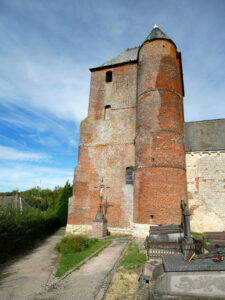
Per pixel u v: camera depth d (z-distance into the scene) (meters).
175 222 12.60
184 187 13.94
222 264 4.57
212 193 14.19
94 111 19.38
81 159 18.06
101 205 16.64
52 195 53.84
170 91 15.38
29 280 6.84
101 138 18.30
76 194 17.16
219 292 4.39
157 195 13.15
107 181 17.05
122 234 15.41
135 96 18.33
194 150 15.33
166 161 13.70
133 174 15.43
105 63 20.98
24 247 12.05
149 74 16.03
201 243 7.22
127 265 7.65
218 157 14.67
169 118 14.66
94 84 20.30
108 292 5.61
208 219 13.85
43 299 5.41
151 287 4.87
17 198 28.69
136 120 16.55
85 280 6.57
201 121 17.16
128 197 16.09
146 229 12.86
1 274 7.55
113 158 17.42
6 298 5.52
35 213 15.13
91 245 11.56
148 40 16.97
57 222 22.45
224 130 15.75
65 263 8.34
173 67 16.25
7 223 10.05
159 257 8.05
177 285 4.61
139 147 14.96
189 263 4.90
